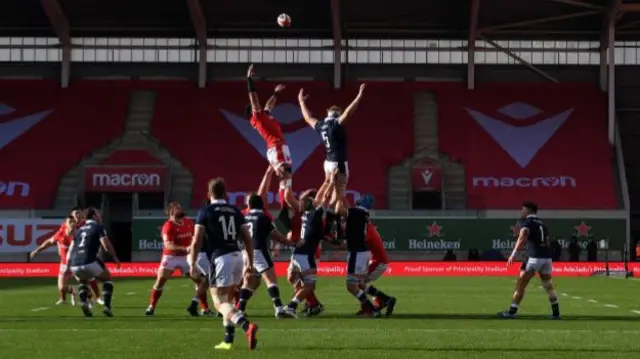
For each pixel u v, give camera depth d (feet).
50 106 305.32
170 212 104.12
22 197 277.64
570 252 253.85
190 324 89.81
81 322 92.63
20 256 262.26
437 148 295.07
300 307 114.93
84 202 278.46
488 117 304.09
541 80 316.40
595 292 158.20
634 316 102.63
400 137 298.15
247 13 302.25
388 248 258.57
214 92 311.06
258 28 309.63
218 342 71.92
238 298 98.37
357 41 315.37
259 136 296.92
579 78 315.78
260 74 314.76
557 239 263.29
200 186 282.36
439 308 115.75
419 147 295.28
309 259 99.50
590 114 304.30
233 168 286.25
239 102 308.19
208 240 66.80
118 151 291.38
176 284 186.70
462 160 291.99
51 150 290.97
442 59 315.99
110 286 102.32
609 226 263.49
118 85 313.94
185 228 104.01
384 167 289.94
